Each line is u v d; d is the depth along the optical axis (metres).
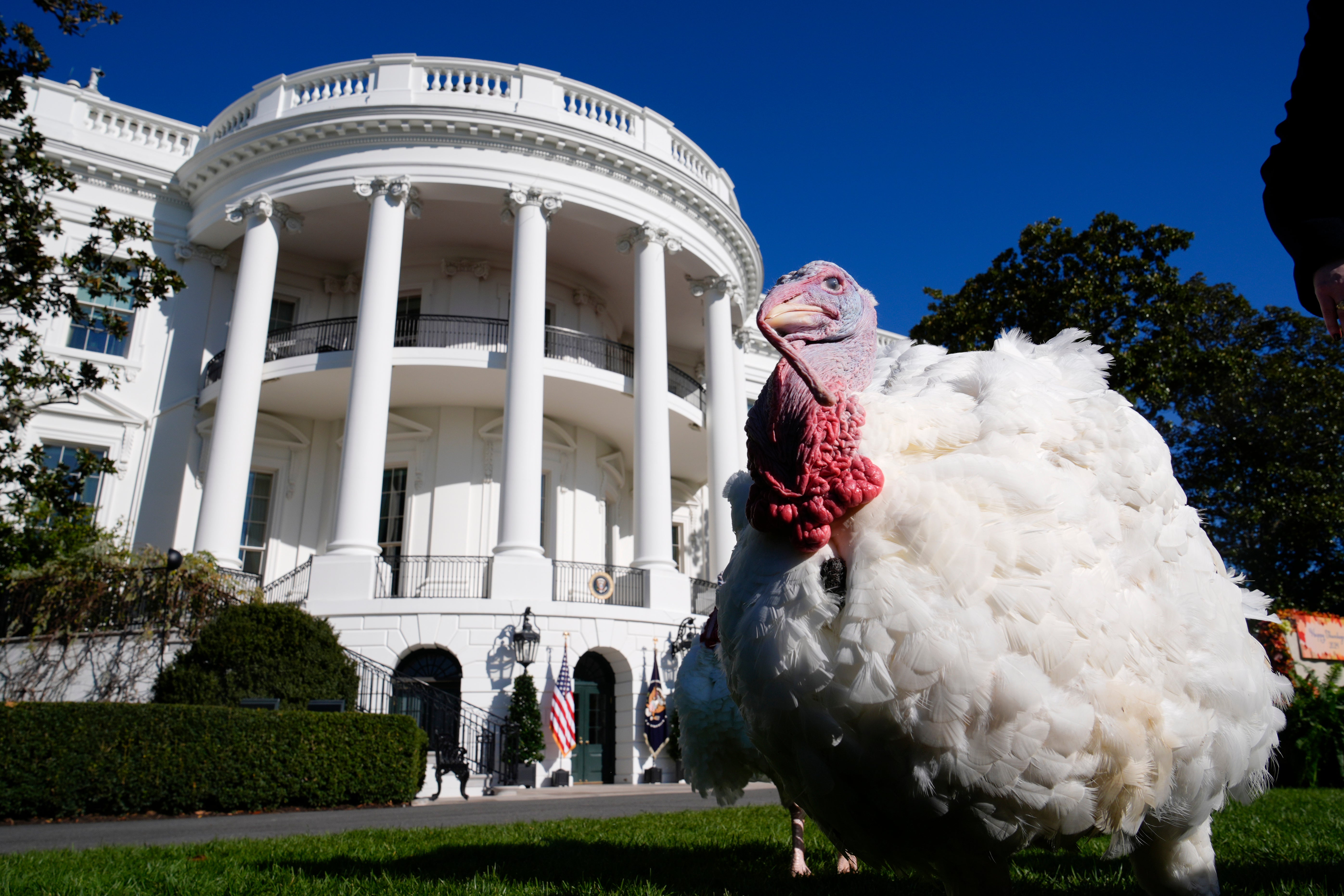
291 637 12.20
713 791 4.67
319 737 10.25
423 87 20.31
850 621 2.06
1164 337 16.56
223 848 5.48
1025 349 2.87
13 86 10.56
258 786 9.68
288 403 20.48
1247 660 2.40
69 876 4.03
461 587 18.38
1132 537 2.28
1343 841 4.60
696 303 24.73
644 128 21.94
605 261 22.62
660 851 4.98
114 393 19.45
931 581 2.04
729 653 2.45
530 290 18.77
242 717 9.83
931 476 2.19
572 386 20.03
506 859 4.68
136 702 11.20
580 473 21.98
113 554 13.80
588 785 15.96
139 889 3.77
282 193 19.39
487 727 15.43
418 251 21.92
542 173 19.78
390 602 15.91
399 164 19.16
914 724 2.00
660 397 19.83
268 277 19.19
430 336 20.80
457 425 20.52
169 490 19.44
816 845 5.16
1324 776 9.98
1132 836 2.25
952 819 2.11
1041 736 1.96
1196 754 2.18
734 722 4.39
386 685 15.05
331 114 19.28
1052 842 2.25
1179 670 2.20
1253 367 23.50
